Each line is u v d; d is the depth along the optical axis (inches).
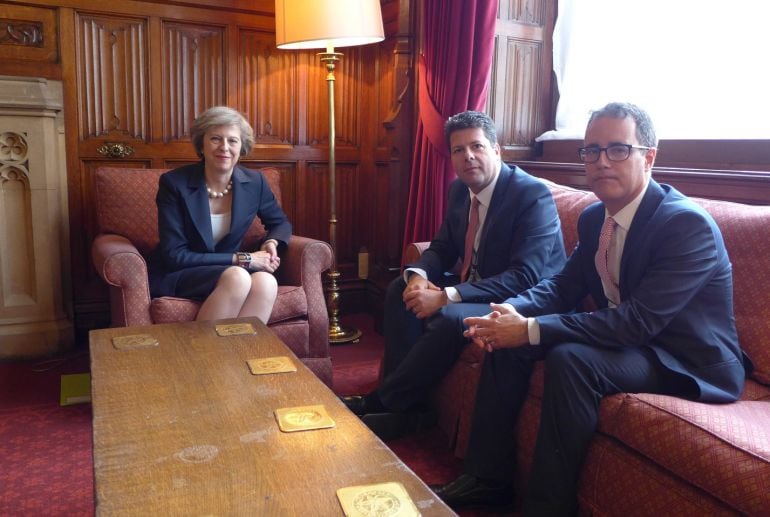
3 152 116.3
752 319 70.7
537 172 125.1
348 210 155.6
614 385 64.1
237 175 110.0
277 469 43.4
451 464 84.0
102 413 52.6
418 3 133.4
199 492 40.3
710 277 66.5
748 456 50.4
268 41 142.7
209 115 104.3
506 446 73.8
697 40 104.4
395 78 137.8
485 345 70.1
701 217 66.4
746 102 97.8
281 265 113.0
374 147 153.9
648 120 69.0
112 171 118.0
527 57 132.2
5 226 118.7
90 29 127.1
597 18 122.0
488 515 73.0
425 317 88.5
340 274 145.2
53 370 116.2
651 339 67.4
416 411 90.7
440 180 124.5
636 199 70.5
